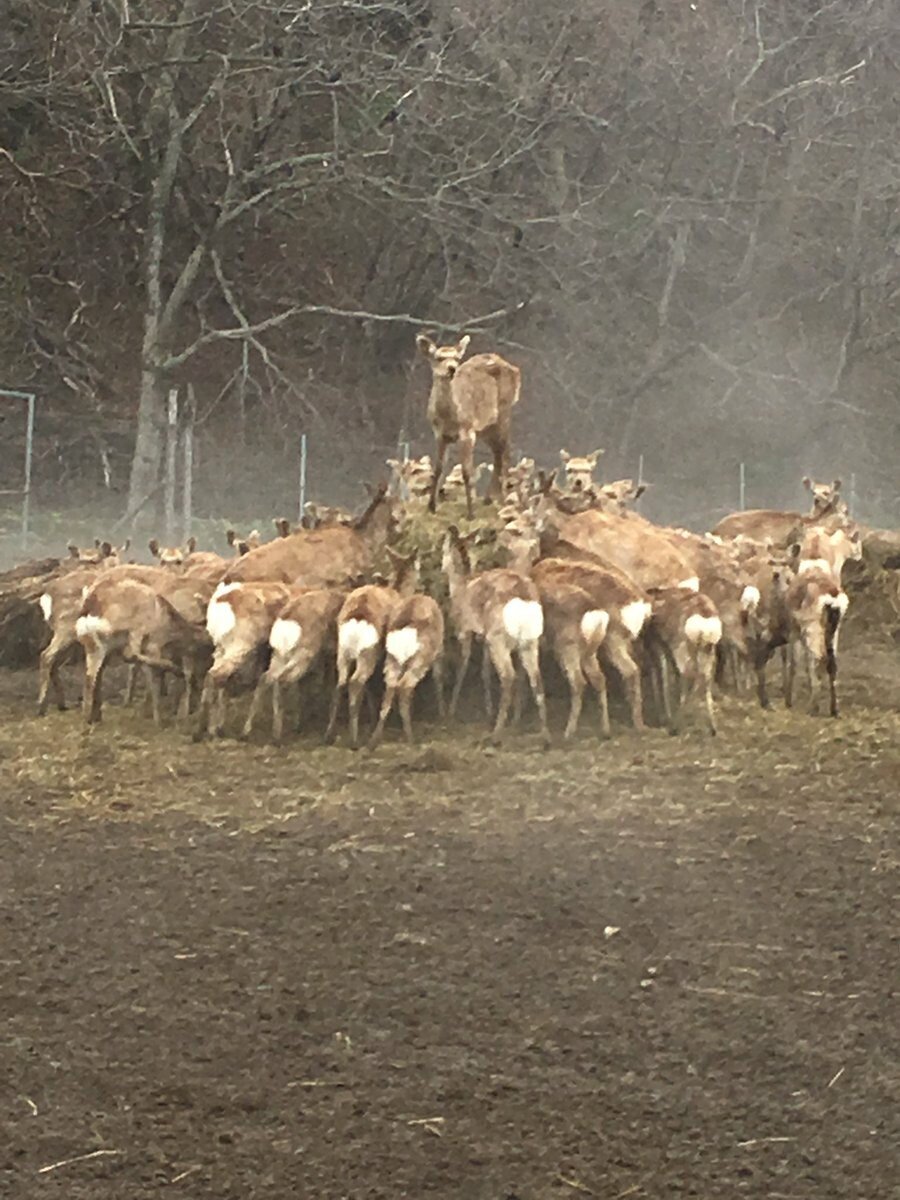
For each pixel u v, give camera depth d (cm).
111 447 2833
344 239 3544
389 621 1150
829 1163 512
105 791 997
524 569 1244
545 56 3584
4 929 727
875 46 4150
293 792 995
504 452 1458
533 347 3806
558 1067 580
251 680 1205
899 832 909
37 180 3038
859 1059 591
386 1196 490
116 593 1201
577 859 847
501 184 3588
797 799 987
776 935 728
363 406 3481
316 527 1391
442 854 855
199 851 859
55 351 3209
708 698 1187
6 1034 605
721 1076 575
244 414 3198
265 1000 643
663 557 1305
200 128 3103
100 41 2802
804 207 4144
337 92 3016
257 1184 496
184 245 3253
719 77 3897
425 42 3278
